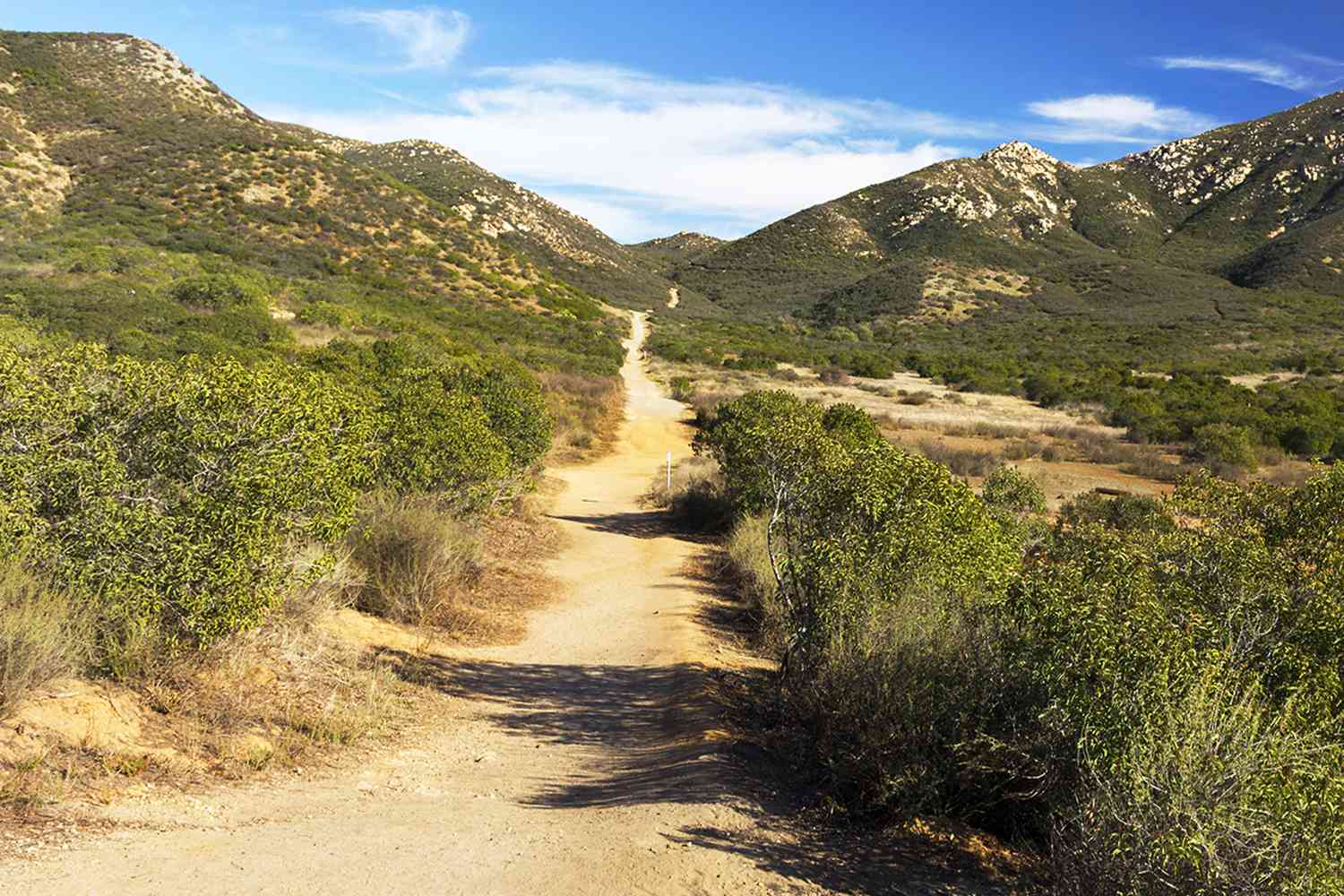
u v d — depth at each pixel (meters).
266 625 7.01
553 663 8.99
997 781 4.55
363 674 7.18
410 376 17.91
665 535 17.86
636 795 5.08
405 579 9.91
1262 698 3.95
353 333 42.16
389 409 12.49
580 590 12.59
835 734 5.09
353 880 3.54
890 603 6.25
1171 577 5.16
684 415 41.91
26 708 4.55
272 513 5.98
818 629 6.61
